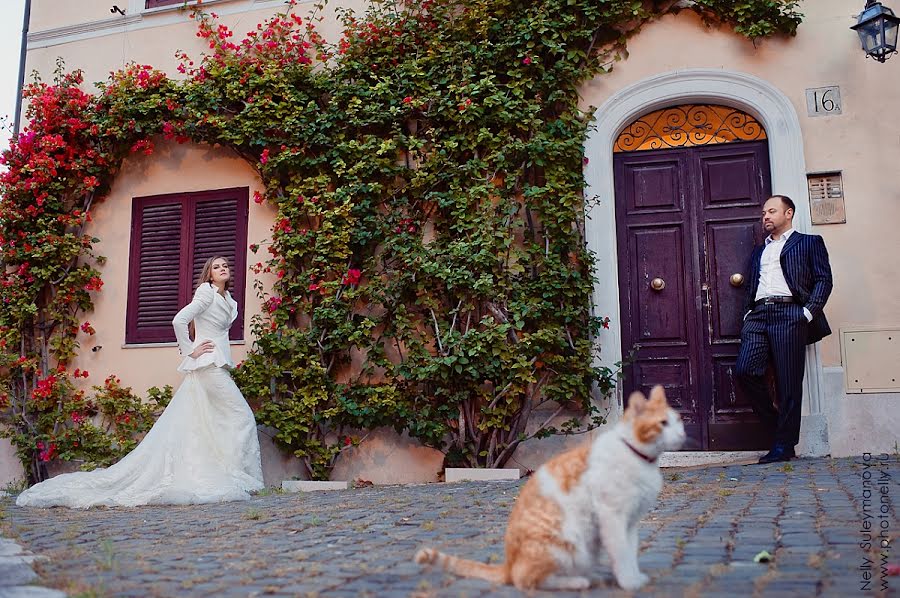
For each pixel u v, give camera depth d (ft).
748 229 24.34
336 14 28.17
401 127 26.61
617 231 25.13
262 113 26.91
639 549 11.35
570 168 24.76
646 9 25.40
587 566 9.02
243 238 27.53
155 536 14.61
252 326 26.53
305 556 11.96
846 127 23.71
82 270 28.14
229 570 11.11
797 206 23.56
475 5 25.88
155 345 27.61
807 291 21.49
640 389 24.41
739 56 24.71
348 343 25.20
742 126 24.90
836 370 22.65
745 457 23.18
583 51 25.39
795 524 12.64
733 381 23.85
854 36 24.06
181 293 27.89
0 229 28.48
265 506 18.78
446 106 25.66
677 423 8.68
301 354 25.18
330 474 25.14
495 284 24.13
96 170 28.58
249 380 25.31
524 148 24.45
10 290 27.81
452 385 24.08
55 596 9.61
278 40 28.14
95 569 11.34
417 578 10.17
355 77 26.99
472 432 24.07
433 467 24.67
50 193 28.66
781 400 21.39
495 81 25.93
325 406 25.25
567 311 23.48
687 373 24.17
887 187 23.21
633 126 25.63
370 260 25.50
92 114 28.53
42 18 30.89
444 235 25.16
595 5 25.20
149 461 21.25
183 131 27.58
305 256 26.37
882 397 22.34
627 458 8.74
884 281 22.82
